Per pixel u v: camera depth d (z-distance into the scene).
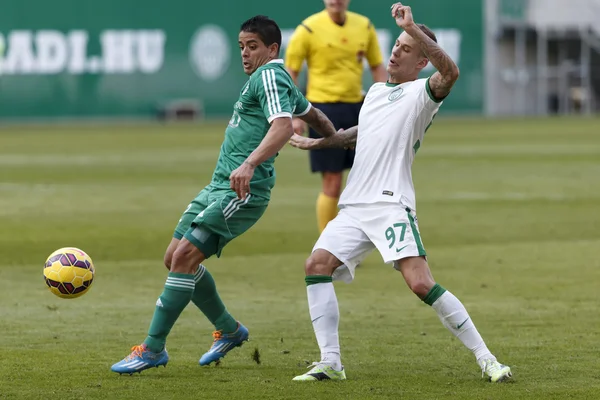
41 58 158.38
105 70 160.75
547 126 139.12
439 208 52.53
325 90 38.06
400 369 21.05
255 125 20.88
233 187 19.84
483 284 31.66
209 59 163.75
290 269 34.84
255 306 28.41
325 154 36.69
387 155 20.28
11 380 19.92
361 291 30.95
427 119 20.31
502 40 182.25
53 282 21.45
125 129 137.12
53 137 119.31
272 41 20.97
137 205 54.19
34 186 64.31
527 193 59.75
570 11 186.75
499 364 20.00
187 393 18.92
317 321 20.20
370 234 20.20
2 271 34.16
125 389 19.25
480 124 145.62
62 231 44.03
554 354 22.39
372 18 164.38
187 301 20.59
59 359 21.88
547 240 41.38
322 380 20.00
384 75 39.59
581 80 189.00
